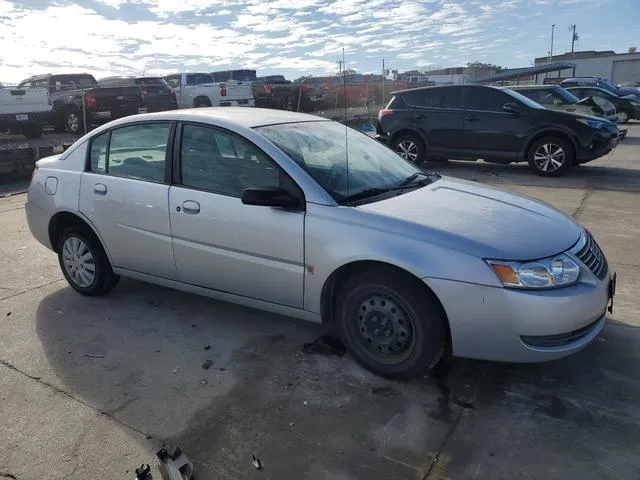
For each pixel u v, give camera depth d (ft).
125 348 12.48
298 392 10.62
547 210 12.19
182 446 9.15
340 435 9.36
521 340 9.73
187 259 13.00
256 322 13.73
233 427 9.62
